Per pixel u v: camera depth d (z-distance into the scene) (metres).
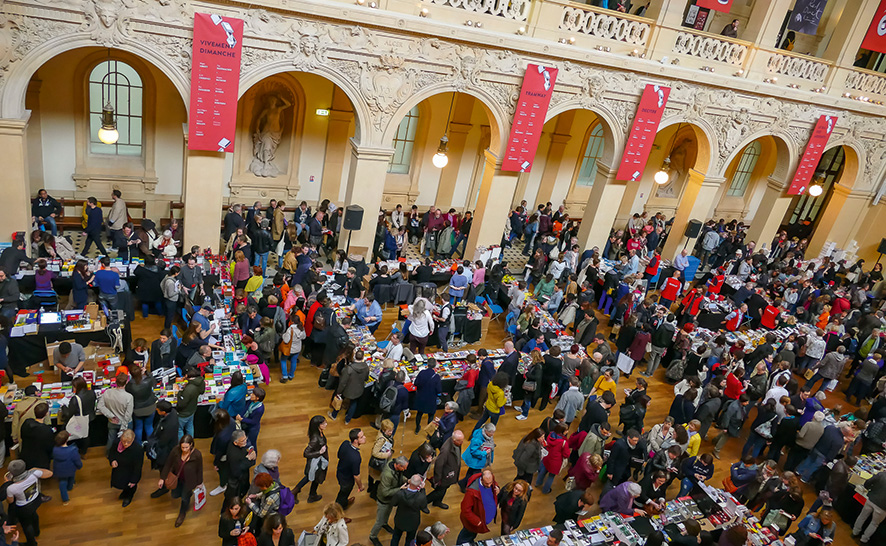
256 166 16.27
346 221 13.63
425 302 11.23
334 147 16.70
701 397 11.51
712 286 16.19
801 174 17.98
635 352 12.19
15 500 6.62
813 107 17.02
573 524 7.61
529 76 13.50
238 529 6.51
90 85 13.90
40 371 9.66
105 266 10.40
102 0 10.23
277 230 14.66
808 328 14.65
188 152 12.12
